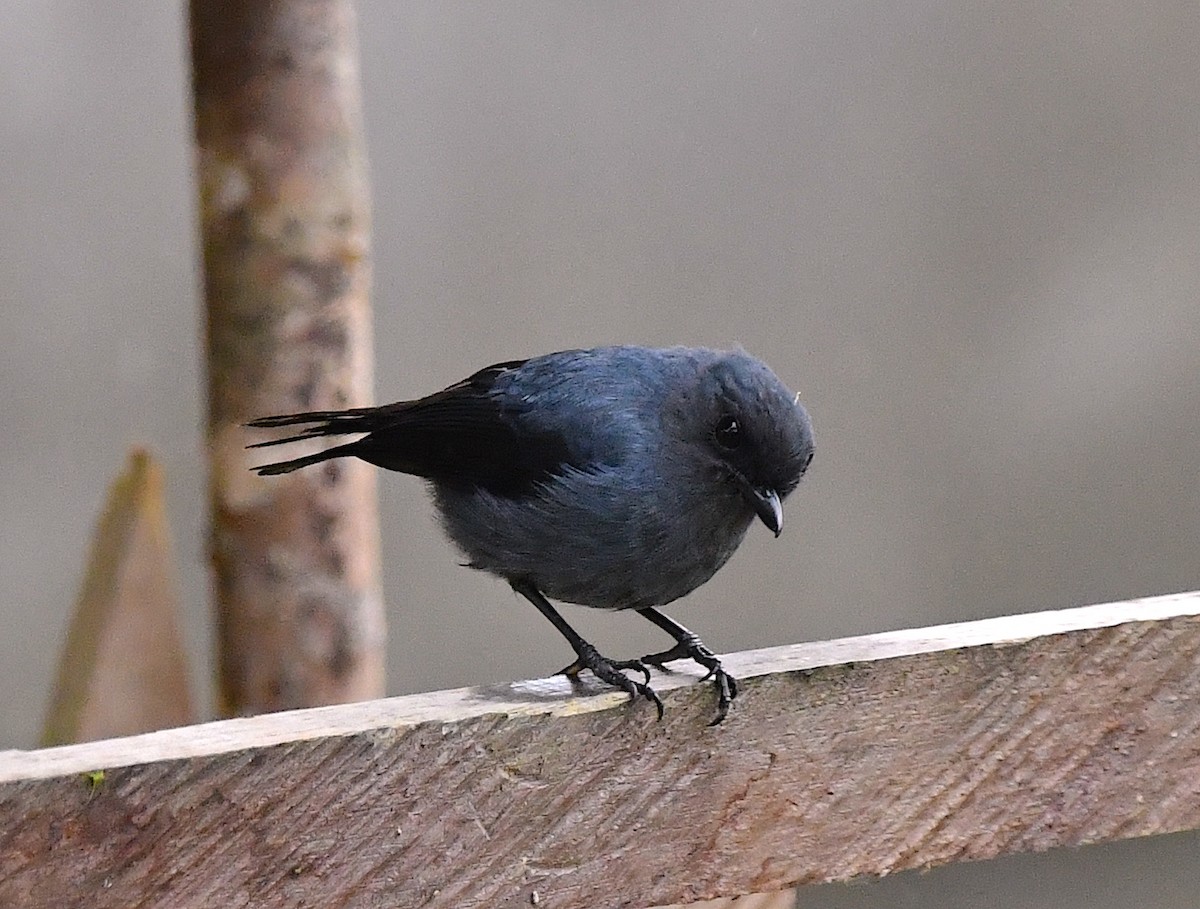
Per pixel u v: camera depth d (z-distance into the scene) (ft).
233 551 28.12
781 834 16.07
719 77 44.91
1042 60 45.52
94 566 25.18
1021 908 17.02
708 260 45.21
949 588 47.21
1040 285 46.11
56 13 42.83
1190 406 46.42
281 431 27.81
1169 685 16.56
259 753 14.43
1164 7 45.21
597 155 44.75
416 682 46.24
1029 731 16.40
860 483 46.65
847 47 45.27
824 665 15.99
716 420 22.27
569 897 15.56
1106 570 46.91
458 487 23.70
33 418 43.80
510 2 44.09
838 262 45.73
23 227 43.21
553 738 15.38
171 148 43.70
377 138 43.88
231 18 26.53
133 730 24.99
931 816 16.33
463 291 44.52
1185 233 45.96
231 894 14.51
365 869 14.89
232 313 27.55
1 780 13.74
